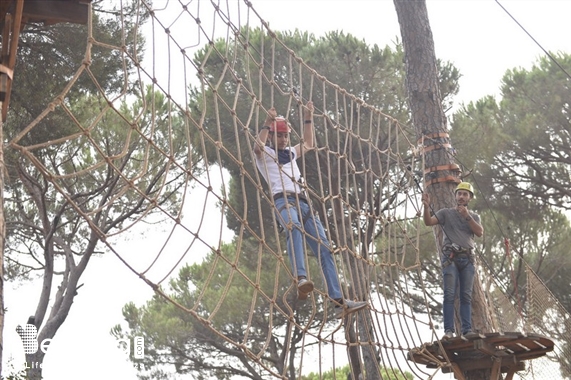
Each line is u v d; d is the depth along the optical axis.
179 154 14.32
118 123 13.58
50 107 3.88
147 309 17.97
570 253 15.82
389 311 7.11
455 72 15.31
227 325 16.97
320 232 6.20
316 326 17.11
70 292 14.70
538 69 16.81
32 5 4.26
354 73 14.17
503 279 15.63
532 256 15.91
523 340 7.77
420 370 7.51
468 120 16.22
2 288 3.35
